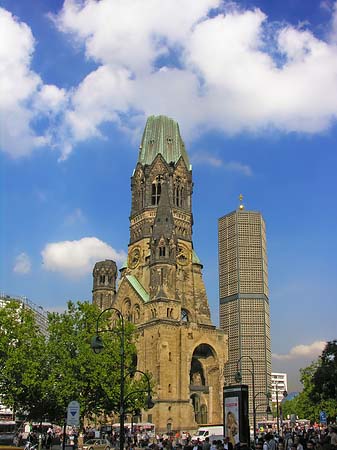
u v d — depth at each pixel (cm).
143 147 18788
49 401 9412
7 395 9562
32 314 10700
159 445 7212
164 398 14050
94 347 6034
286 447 4925
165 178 17662
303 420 19150
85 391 9644
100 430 13250
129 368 10506
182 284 16675
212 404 15388
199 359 15938
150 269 15875
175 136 18788
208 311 16850
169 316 15062
